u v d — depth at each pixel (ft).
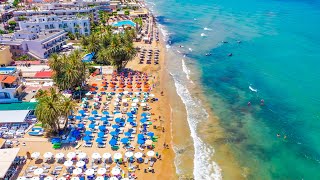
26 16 546.26
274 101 296.51
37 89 283.59
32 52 375.66
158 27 599.98
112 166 196.03
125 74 346.13
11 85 266.16
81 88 304.30
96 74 340.80
